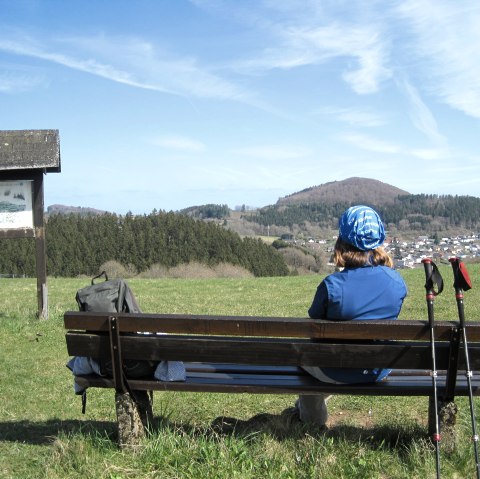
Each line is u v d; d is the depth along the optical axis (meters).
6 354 8.29
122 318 3.94
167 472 3.78
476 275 16.81
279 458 3.86
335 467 3.76
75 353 4.07
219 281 19.91
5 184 10.59
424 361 3.85
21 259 46.28
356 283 3.87
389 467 3.83
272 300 14.33
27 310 11.67
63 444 4.12
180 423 4.80
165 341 3.95
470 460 3.78
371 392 3.93
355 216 3.94
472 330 3.74
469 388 3.62
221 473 3.68
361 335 3.81
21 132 10.73
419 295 13.80
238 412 5.54
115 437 4.38
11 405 5.88
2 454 4.28
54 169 10.80
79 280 21.91
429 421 4.13
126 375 4.14
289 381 4.05
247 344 3.89
